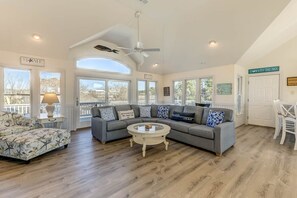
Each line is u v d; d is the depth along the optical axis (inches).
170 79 292.8
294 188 77.7
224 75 215.8
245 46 171.6
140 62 255.3
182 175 90.5
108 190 76.3
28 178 86.6
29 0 116.4
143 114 195.2
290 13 136.5
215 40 175.8
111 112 173.8
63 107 189.0
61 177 87.9
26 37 146.1
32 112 168.7
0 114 130.9
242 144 144.5
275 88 211.0
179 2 131.7
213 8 137.5
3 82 152.9
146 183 82.4
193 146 139.7
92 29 157.4
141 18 156.0
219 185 80.6
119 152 125.7
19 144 103.2
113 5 135.4
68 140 136.5
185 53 216.1
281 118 161.0
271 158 113.1
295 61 195.5
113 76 237.9
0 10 118.6
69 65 193.2
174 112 179.5
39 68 171.8
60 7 127.1
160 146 140.3
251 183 82.2
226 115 139.9
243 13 135.6
